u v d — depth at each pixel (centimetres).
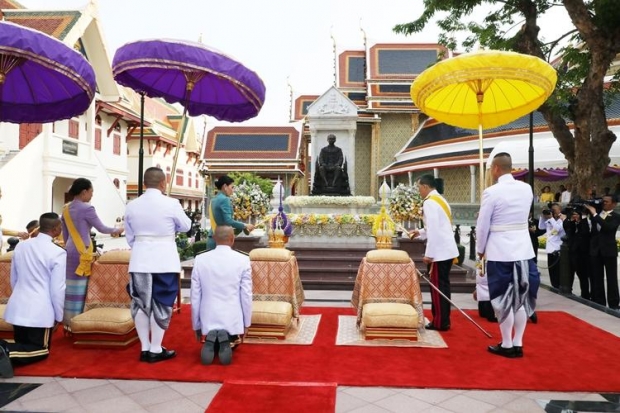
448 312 558
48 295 435
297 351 468
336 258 909
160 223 444
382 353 462
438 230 564
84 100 542
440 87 558
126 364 426
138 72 677
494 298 460
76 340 480
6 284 539
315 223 1029
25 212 1692
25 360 417
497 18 1189
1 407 332
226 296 443
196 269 448
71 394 357
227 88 692
